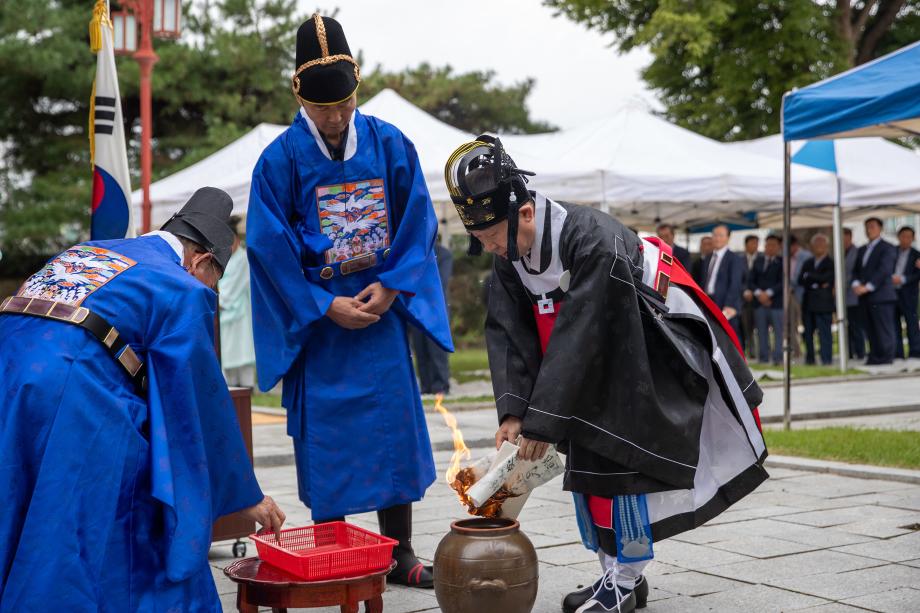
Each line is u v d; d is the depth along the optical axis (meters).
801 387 12.34
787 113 7.32
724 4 18.61
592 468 3.18
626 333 3.10
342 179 3.87
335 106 3.73
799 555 4.11
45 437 2.50
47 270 2.75
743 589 3.63
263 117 23.23
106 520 2.50
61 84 21.50
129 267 2.75
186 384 2.68
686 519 3.25
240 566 3.11
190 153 21.95
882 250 14.72
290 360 3.80
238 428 2.82
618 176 11.62
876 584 3.64
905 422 8.98
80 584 2.44
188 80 22.28
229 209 3.19
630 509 3.20
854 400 10.49
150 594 2.57
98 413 2.54
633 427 3.11
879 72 6.93
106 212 5.24
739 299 13.58
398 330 3.91
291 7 23.86
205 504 2.67
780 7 19.81
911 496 5.38
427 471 3.97
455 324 25.91
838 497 5.40
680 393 3.20
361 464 3.81
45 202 21.39
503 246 3.20
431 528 4.88
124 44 10.30
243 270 11.50
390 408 3.85
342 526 3.40
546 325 3.31
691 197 11.87
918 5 22.84
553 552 4.31
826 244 15.52
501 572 2.90
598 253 3.09
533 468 3.29
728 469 3.36
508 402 3.29
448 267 11.90
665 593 3.61
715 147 13.34
